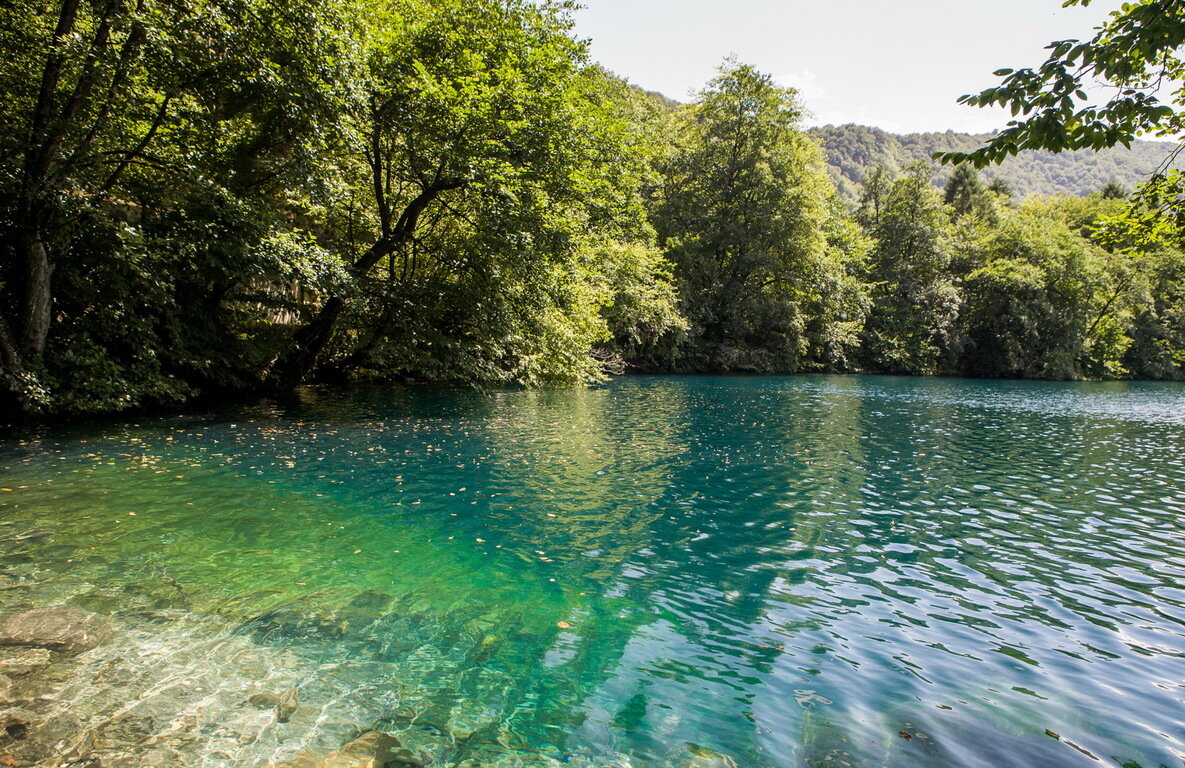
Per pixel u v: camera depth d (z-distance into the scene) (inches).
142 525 285.6
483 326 787.4
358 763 135.3
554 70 765.3
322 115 565.9
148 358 574.2
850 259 1953.7
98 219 498.0
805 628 211.6
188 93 553.6
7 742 136.0
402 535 290.2
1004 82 212.7
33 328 487.5
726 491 394.9
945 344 2010.3
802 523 334.3
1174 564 282.8
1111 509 377.7
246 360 727.1
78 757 132.4
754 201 1739.7
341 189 647.1
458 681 171.9
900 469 482.0
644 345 1568.7
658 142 1849.2
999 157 224.4
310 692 163.0
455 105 657.6
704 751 143.4
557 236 732.7
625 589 241.0
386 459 440.8
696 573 259.9
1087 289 2044.8
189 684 163.5
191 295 653.9
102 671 167.3
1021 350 1993.1
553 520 323.9
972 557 288.0
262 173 639.8
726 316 1772.9
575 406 794.2
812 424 714.8
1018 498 400.8
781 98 1676.9
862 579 258.2
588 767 137.0
